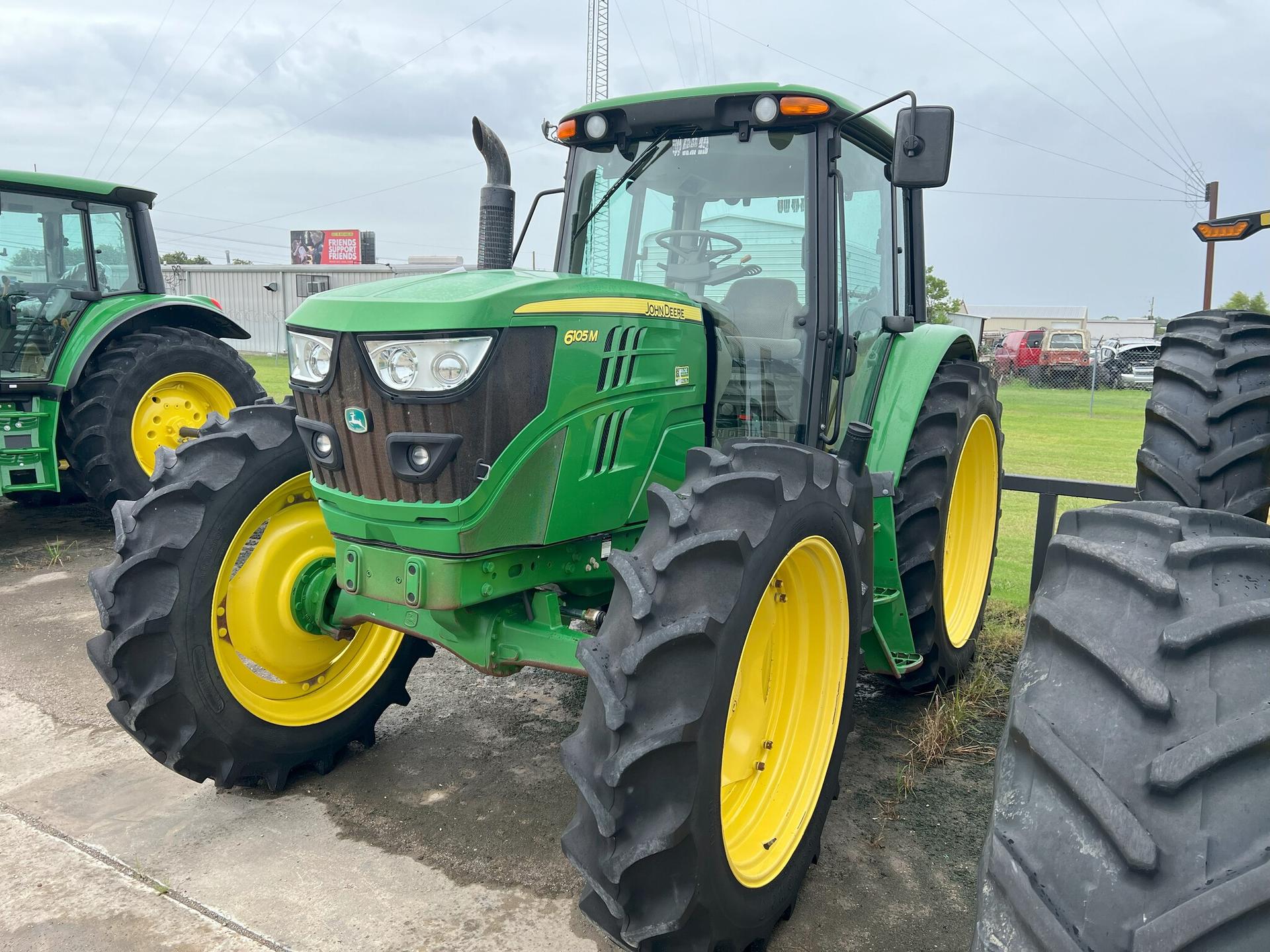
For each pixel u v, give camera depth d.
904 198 3.86
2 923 2.29
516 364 2.21
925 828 2.79
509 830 2.74
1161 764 1.23
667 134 3.04
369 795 2.95
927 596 3.31
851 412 3.23
